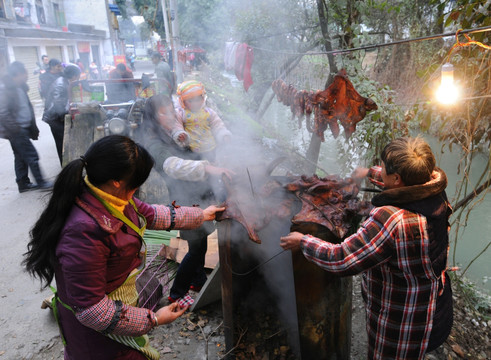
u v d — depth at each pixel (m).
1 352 2.50
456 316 2.87
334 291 1.86
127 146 1.30
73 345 1.48
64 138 5.10
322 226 1.74
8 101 4.86
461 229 4.92
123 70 7.57
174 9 7.90
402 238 1.42
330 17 4.55
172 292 2.73
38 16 14.94
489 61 2.62
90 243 1.26
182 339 2.48
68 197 1.27
